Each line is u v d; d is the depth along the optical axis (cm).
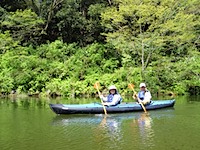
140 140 958
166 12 2233
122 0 2180
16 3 2844
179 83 2220
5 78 2208
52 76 2292
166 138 977
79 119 1280
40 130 1095
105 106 1398
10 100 1917
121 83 2147
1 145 918
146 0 2133
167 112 1435
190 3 2298
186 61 2297
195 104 1689
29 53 2548
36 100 1916
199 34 2445
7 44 2531
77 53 2469
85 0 2798
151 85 2159
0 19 2677
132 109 1427
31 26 2586
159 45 2241
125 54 2364
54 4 2688
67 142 943
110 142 940
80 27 2689
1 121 1241
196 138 978
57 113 1359
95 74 2247
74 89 2155
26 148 890
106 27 2502
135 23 2269
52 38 2841
